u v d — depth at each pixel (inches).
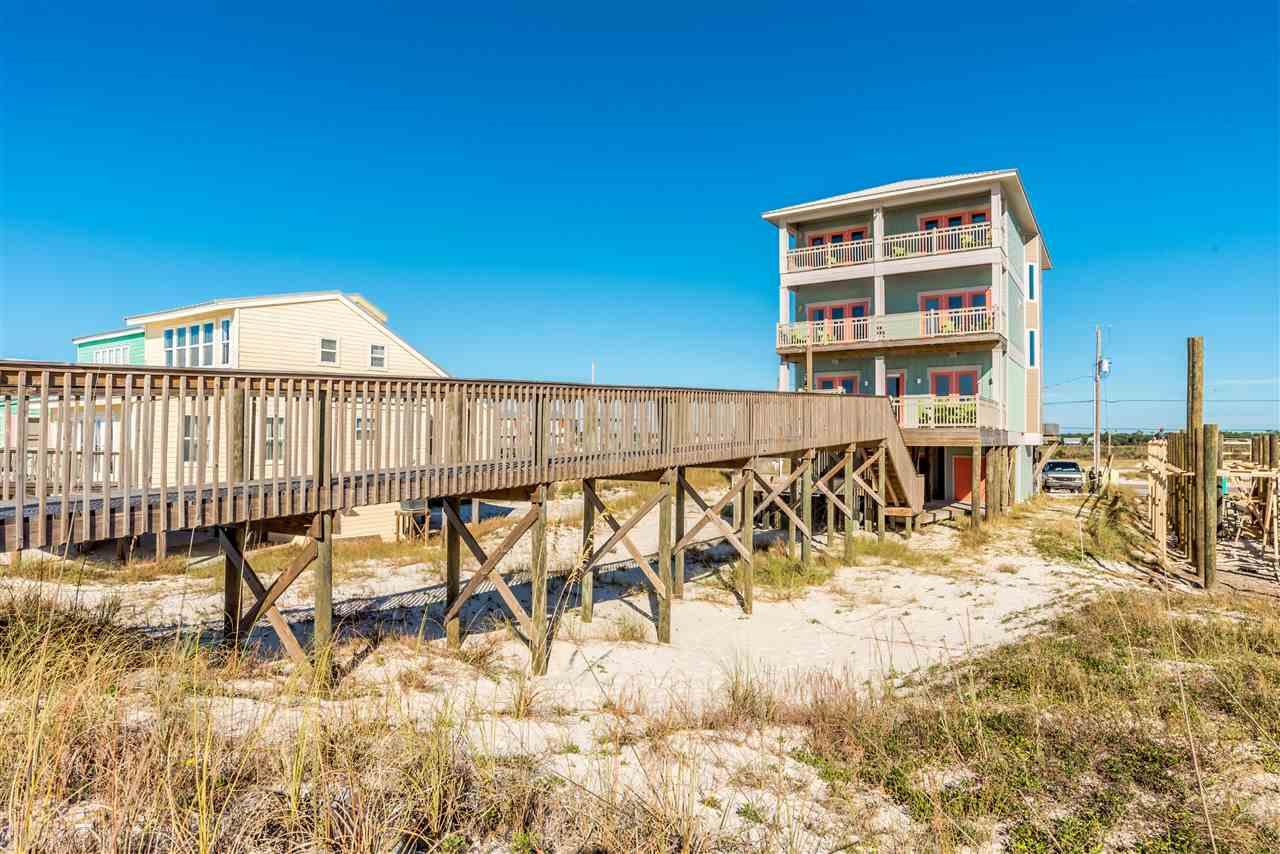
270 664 290.7
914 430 823.7
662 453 422.0
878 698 293.3
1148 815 181.0
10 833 128.2
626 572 611.2
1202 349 571.8
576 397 369.7
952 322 885.2
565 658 369.1
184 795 149.6
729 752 229.5
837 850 167.6
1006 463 965.2
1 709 172.7
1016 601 487.8
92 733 167.6
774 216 1010.7
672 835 166.1
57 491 252.4
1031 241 1184.8
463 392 312.3
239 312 707.4
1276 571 561.9
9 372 186.9
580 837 160.2
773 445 543.2
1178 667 290.7
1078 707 254.7
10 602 300.4
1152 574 572.4
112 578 530.9
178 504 219.1
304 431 257.0
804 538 615.8
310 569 591.2
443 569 600.1
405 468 290.2
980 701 269.4
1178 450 800.3
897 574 597.6
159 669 241.8
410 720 208.1
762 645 411.2
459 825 160.9
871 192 993.5
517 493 356.5
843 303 1024.9
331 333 795.4
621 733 245.6
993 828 178.4
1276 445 663.8
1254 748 211.6
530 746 223.0
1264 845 164.7
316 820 145.3
